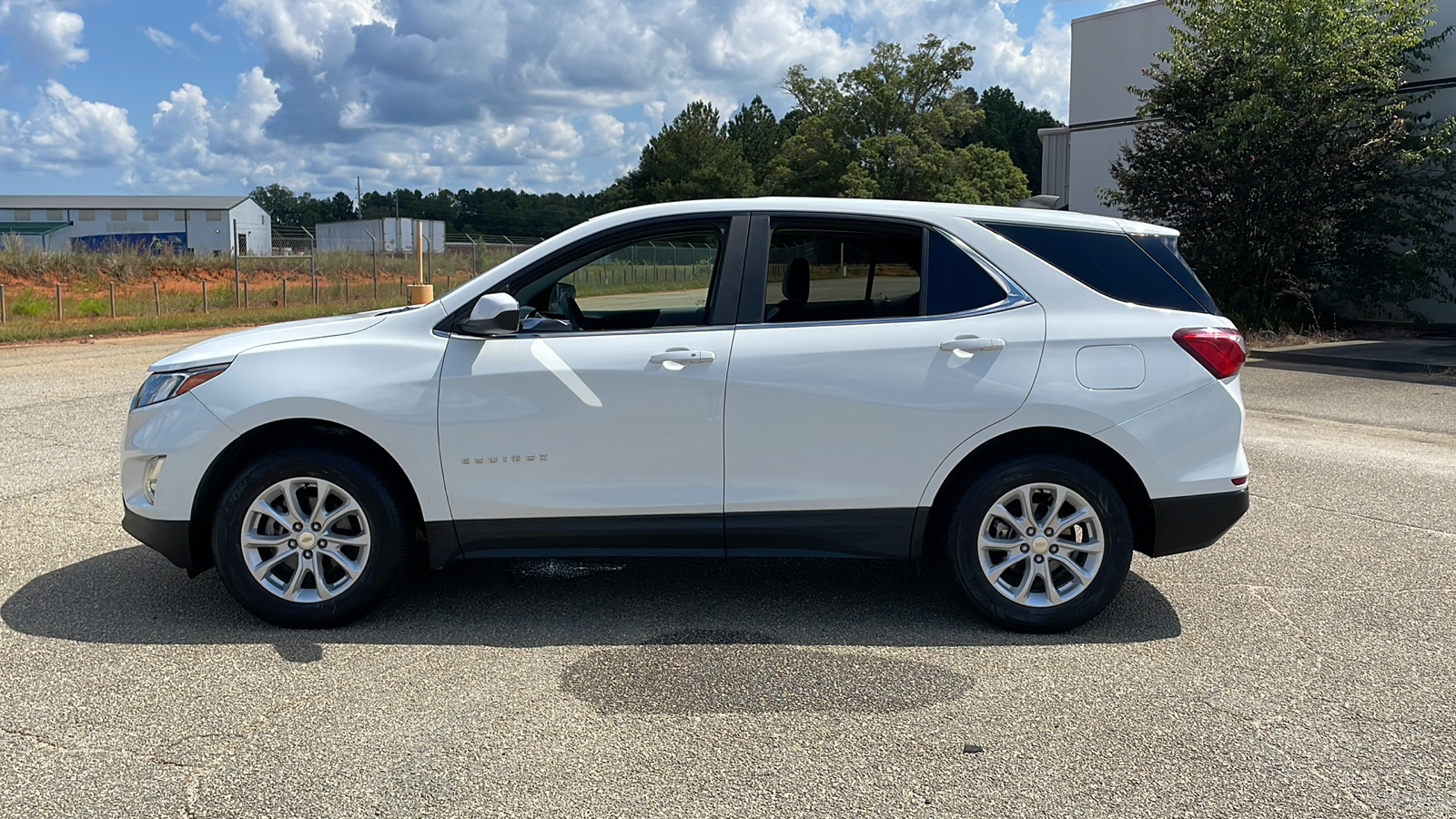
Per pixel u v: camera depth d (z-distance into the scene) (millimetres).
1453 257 16938
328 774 2990
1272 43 16844
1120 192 19250
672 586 4844
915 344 4113
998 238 4254
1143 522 4281
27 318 22422
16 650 3936
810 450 4109
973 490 4121
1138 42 21891
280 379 4109
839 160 64938
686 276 4262
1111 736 3266
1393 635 4191
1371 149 16391
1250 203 17219
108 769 3004
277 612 4156
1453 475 7367
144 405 4238
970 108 64062
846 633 4207
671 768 3043
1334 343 16438
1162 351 4133
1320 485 7043
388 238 61062
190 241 84938
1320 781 2979
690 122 84500
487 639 4117
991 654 3979
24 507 6156
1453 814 2791
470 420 4094
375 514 4133
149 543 4195
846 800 2861
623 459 4121
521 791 2904
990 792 2908
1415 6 16703
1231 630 4258
